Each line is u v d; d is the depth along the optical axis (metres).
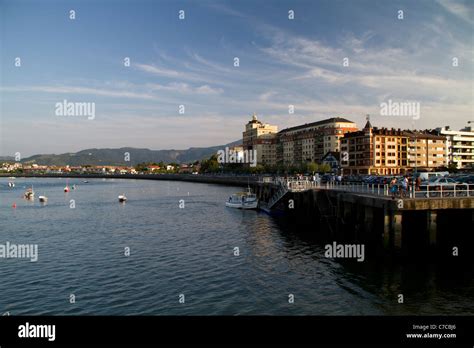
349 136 138.25
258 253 32.38
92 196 99.00
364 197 30.50
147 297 22.45
